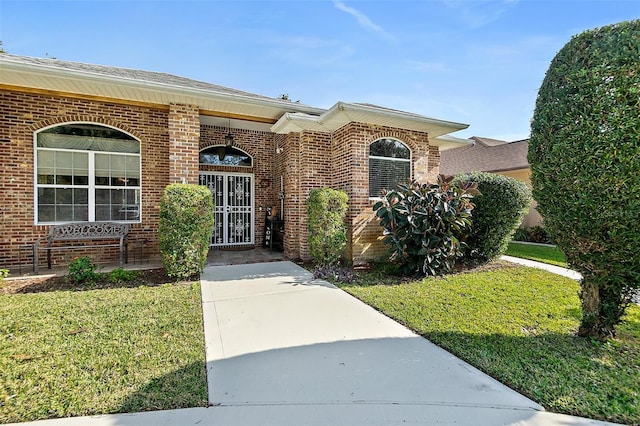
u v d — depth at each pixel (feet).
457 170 62.13
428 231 22.03
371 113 23.80
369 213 26.53
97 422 7.23
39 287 18.34
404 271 22.43
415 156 28.45
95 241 25.07
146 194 26.78
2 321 12.88
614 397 8.43
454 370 9.77
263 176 36.76
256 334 12.29
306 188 28.27
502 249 27.27
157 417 7.43
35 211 23.61
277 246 34.04
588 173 10.16
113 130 25.99
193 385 8.74
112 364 9.71
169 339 11.54
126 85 21.63
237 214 35.88
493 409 7.88
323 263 24.27
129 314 13.92
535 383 9.04
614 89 9.78
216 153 34.83
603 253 10.61
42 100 23.57
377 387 8.79
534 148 12.14
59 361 9.80
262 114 28.86
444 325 13.26
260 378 9.18
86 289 18.06
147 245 26.84
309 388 8.71
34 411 7.53
